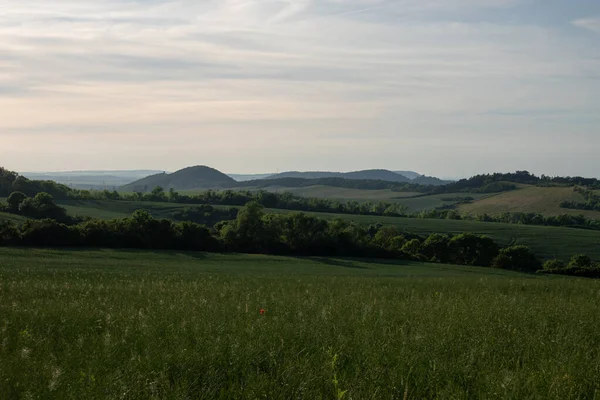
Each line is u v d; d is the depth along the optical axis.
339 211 157.75
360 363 7.23
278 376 6.47
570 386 6.09
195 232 76.75
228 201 153.12
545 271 71.19
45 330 9.74
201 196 154.25
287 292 18.55
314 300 14.41
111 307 12.32
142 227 72.69
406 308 12.33
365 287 22.11
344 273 55.75
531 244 101.94
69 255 57.44
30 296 15.73
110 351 7.65
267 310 12.16
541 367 6.80
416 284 24.50
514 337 8.91
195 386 6.31
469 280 29.14
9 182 132.12
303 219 82.75
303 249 81.75
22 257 51.62
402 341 8.15
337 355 7.27
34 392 5.91
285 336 8.55
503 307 12.60
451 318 10.26
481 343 8.41
